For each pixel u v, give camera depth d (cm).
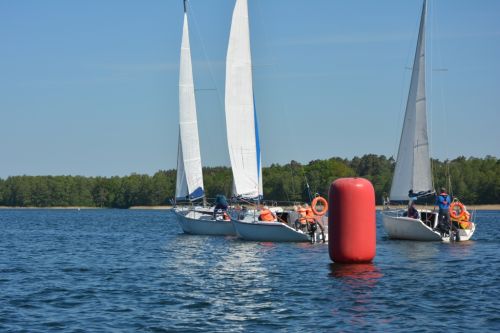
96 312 2344
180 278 3092
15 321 2220
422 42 4853
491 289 2689
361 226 3231
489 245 4462
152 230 7600
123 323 2186
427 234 4619
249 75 5247
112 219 12312
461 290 2664
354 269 3219
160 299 2559
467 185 14925
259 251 4147
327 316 2244
